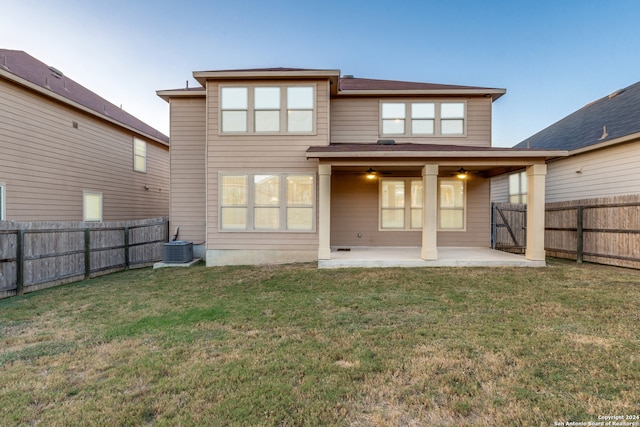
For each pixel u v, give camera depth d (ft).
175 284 21.93
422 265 25.45
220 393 8.48
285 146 29.25
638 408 7.64
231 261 29.30
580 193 35.68
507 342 11.31
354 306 15.92
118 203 41.22
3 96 27.12
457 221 33.71
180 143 33.96
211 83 29.35
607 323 13.02
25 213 28.96
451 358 10.20
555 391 8.38
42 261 21.62
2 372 9.81
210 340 12.05
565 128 44.68
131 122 44.39
